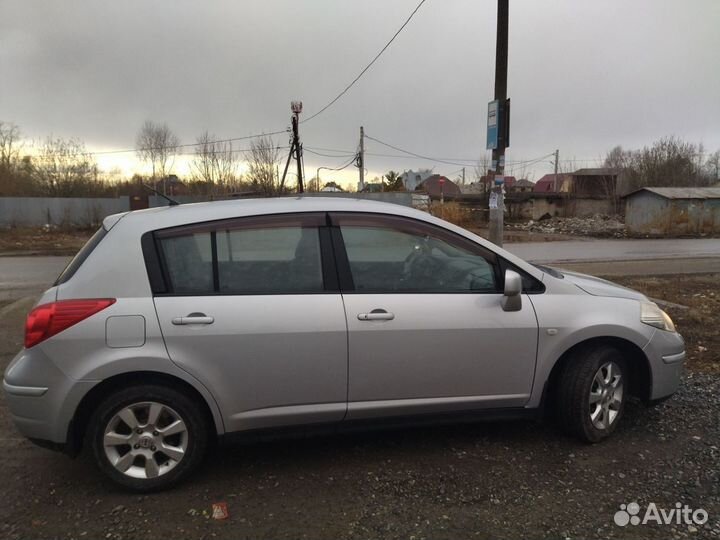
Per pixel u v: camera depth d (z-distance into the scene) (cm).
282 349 297
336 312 304
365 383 312
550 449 340
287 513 273
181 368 285
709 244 2258
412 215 334
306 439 359
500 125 1016
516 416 343
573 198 4575
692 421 378
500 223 1033
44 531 258
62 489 298
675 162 4859
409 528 259
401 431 370
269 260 310
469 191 6919
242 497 288
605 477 305
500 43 1024
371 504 280
